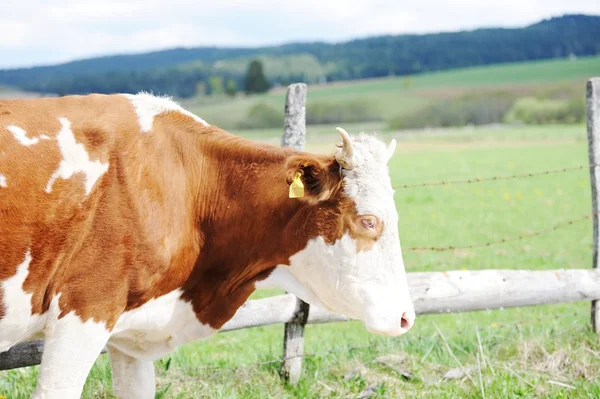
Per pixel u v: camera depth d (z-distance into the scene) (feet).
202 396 17.52
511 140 145.48
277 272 15.05
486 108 305.32
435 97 391.86
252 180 14.43
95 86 618.44
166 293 14.01
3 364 15.92
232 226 14.44
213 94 548.31
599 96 21.44
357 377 18.69
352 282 14.21
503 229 50.06
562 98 320.50
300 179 13.66
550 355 19.90
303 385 18.44
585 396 17.63
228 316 15.21
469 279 20.12
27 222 12.25
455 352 20.95
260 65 521.24
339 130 13.61
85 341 12.94
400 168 93.04
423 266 37.24
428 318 28.73
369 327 14.11
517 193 66.95
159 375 18.62
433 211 58.65
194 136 14.40
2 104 12.78
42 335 13.55
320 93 479.00
